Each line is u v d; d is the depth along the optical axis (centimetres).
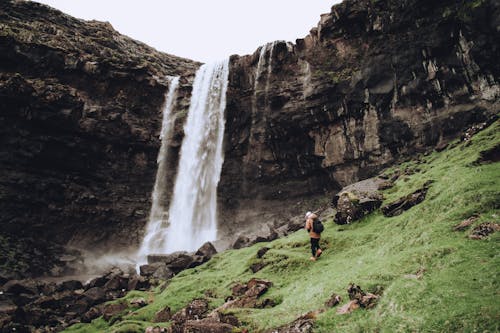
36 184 2803
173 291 1451
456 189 1118
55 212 2866
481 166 1262
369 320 662
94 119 3131
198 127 3791
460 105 2284
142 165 3481
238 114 3616
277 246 1631
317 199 3000
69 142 3000
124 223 3222
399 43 2622
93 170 3170
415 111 2495
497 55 2114
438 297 624
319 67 3127
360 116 2802
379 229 1325
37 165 2862
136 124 3459
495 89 2128
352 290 776
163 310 1205
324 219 1994
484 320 518
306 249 1466
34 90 2769
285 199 3194
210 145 3678
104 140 3206
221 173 3556
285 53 3381
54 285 1995
